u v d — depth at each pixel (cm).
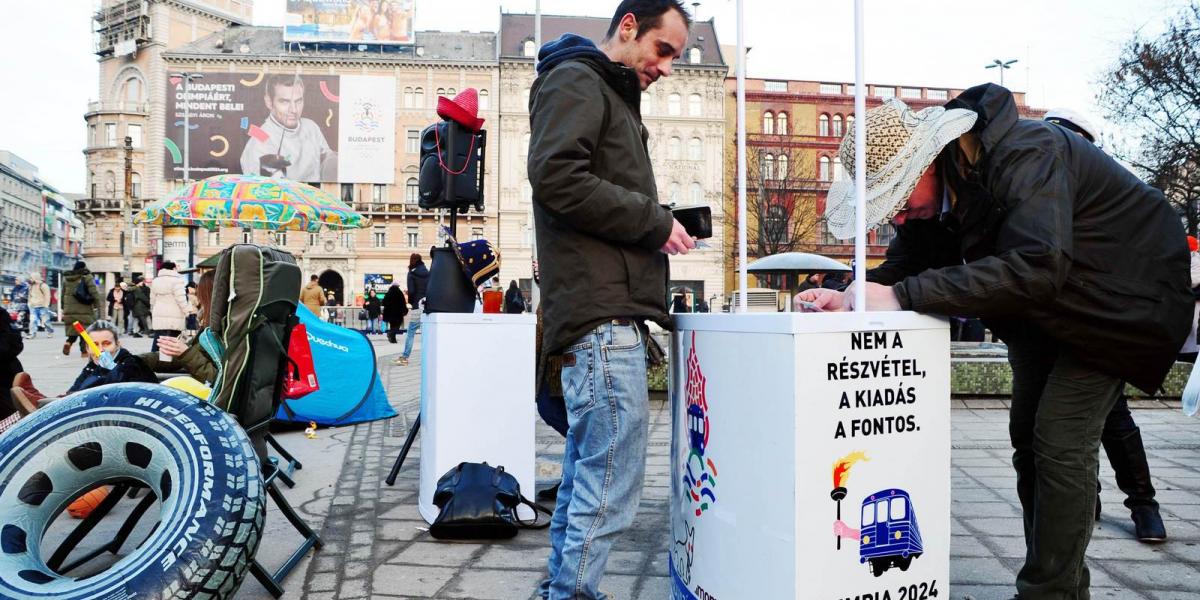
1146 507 330
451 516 336
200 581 217
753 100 5147
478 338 368
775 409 174
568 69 216
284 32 5203
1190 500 395
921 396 184
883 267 261
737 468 189
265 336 295
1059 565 223
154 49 5512
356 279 5291
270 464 312
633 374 218
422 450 396
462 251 401
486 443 369
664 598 271
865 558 177
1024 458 253
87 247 5738
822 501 171
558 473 475
